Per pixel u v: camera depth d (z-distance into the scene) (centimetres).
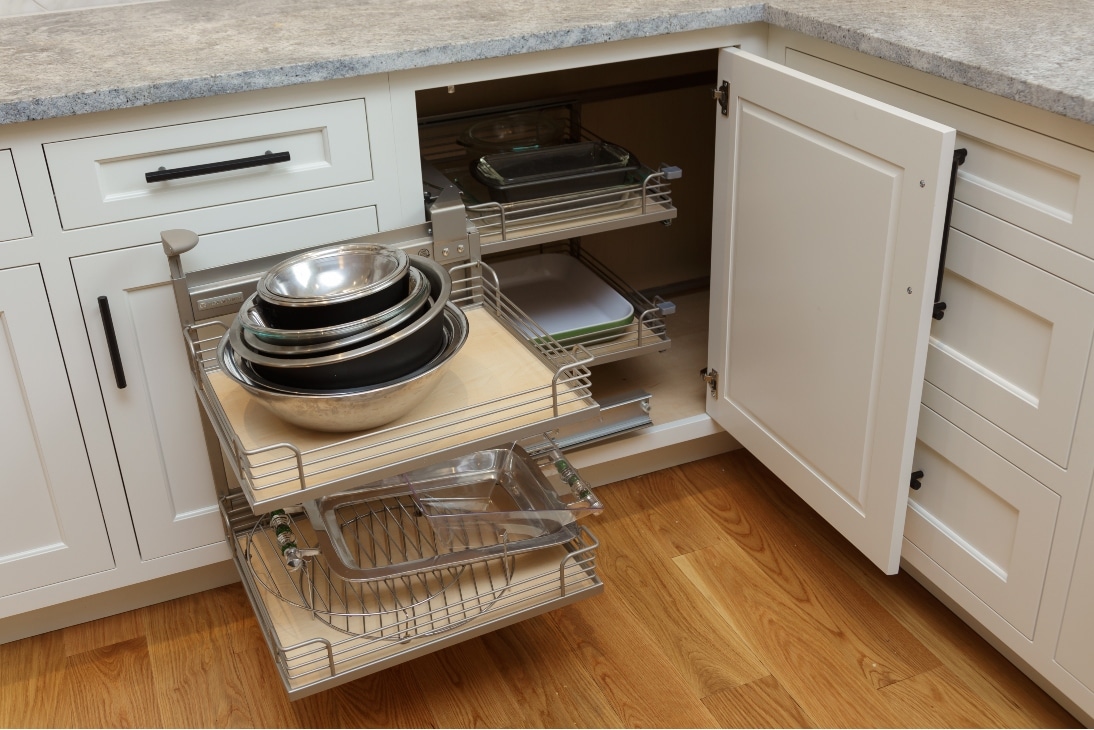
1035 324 138
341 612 148
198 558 182
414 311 135
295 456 124
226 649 178
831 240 159
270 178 161
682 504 208
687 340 238
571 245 252
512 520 154
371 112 162
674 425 207
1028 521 146
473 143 218
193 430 172
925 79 149
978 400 151
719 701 163
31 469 163
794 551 195
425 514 153
